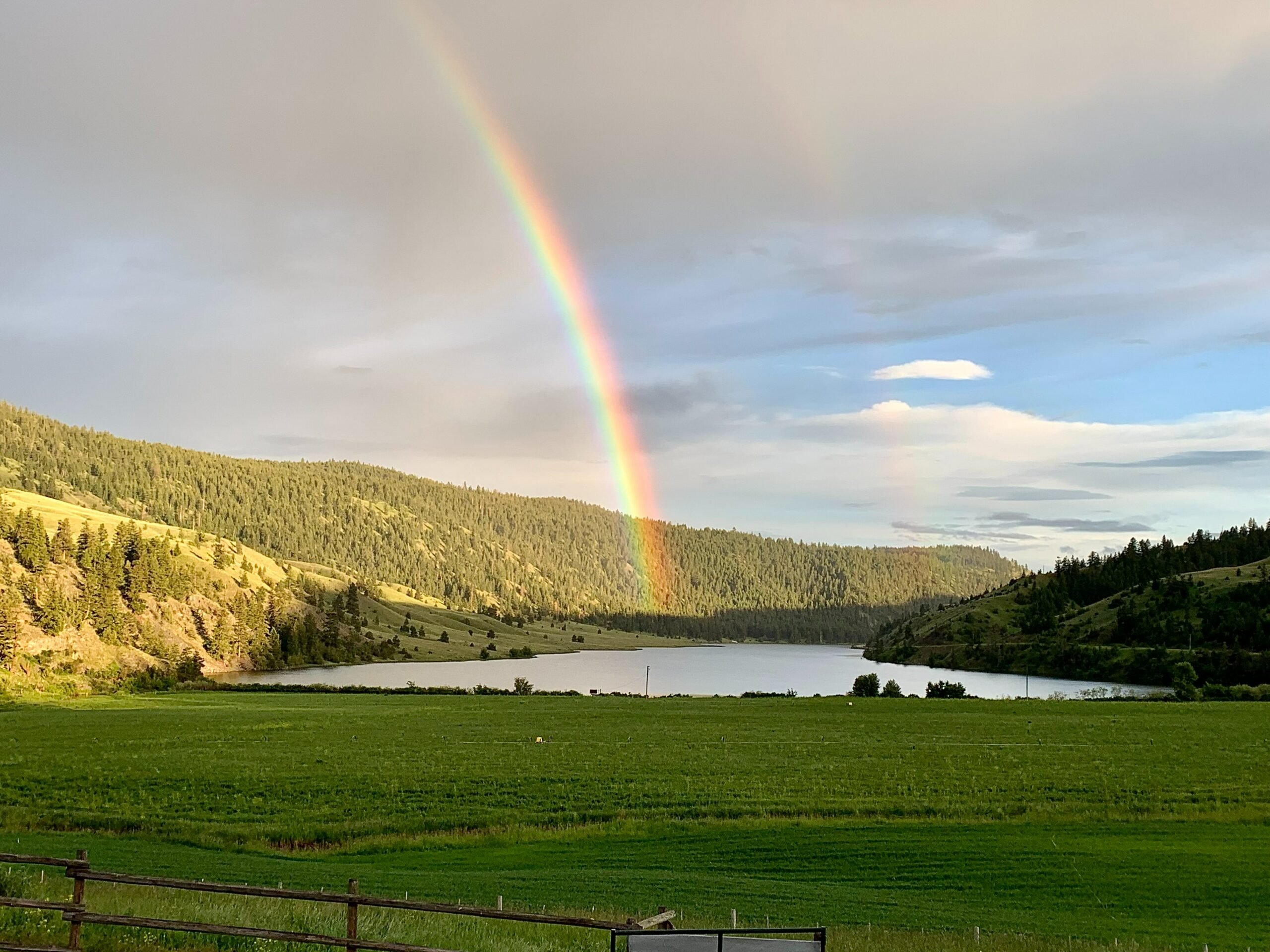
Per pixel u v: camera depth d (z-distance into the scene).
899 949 22.67
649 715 106.19
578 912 26.22
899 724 96.25
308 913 20.19
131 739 82.12
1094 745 78.31
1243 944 26.69
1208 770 63.47
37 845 39.28
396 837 43.28
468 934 18.14
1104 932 27.91
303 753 73.19
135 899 20.34
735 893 31.66
